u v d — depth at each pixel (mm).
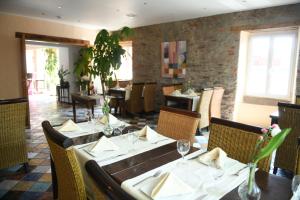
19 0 4078
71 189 1297
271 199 1026
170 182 1089
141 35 6672
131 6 4500
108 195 697
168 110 2127
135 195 1062
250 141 1529
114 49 2490
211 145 1715
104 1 4148
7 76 5238
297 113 2340
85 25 6492
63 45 7477
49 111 6633
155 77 6516
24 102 2557
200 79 5629
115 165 1368
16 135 2576
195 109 4539
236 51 5027
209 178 1217
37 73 11672
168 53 6117
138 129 2117
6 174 2707
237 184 1163
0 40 5078
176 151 1594
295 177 1034
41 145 3744
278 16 4441
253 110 5812
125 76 7949
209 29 5352
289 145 2480
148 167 1343
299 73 4281
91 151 1521
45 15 5266
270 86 5645
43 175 2693
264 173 1280
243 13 4840
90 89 5746
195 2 4242
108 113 2156
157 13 5082
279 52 5430
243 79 5633
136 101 5914
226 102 5289
